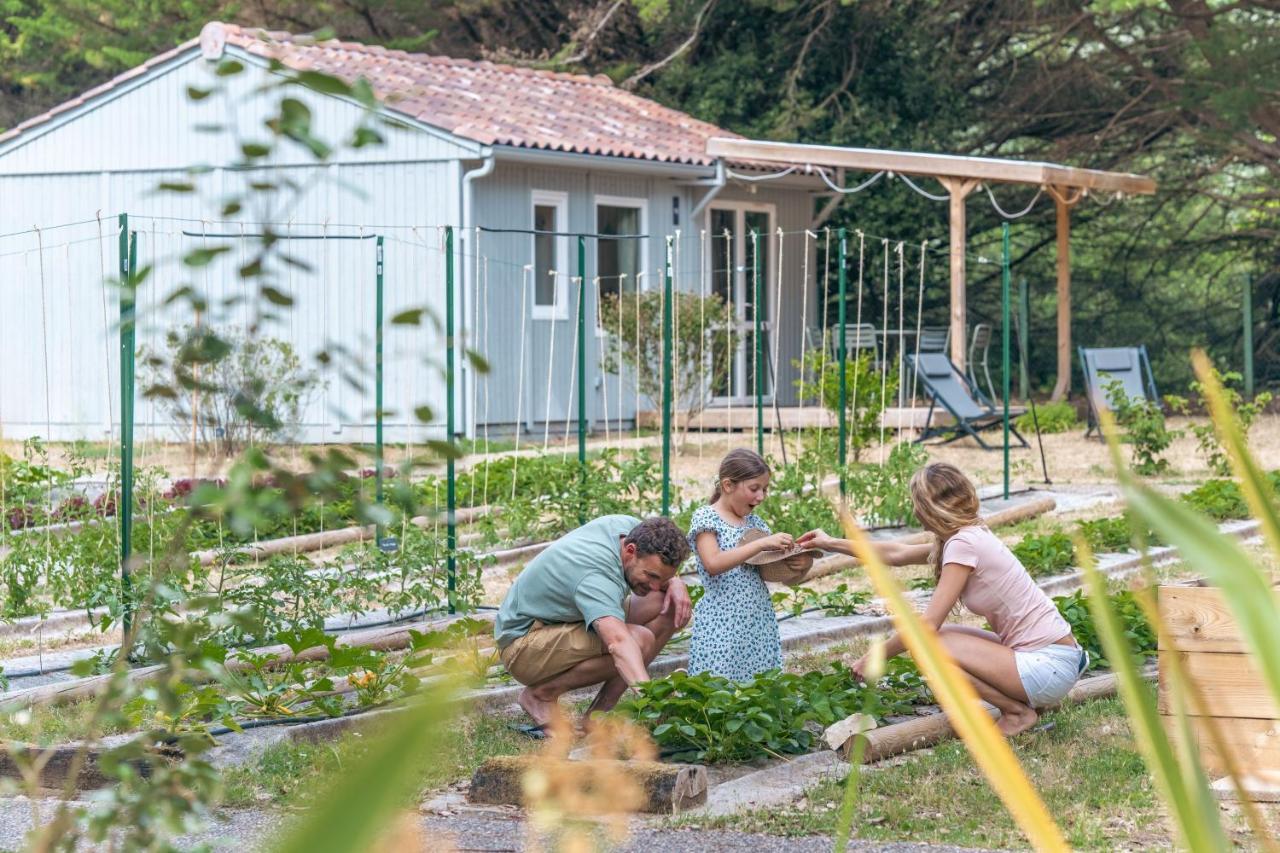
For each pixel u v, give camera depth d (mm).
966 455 18375
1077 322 31250
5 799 5492
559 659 6328
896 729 6074
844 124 26984
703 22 27328
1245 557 1275
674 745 6113
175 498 10234
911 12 27453
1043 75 28125
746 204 23281
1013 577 6277
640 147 20875
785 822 5102
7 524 9477
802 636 8578
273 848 901
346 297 19094
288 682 6816
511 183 19453
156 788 3234
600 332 18562
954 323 20766
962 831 5008
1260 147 25031
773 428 20547
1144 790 5473
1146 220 29859
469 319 18859
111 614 7461
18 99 33688
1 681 7055
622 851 4664
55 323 20594
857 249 27000
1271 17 23766
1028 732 6316
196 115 20031
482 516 11992
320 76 2588
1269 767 5582
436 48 30719
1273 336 29688
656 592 6453
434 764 5648
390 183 19141
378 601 9383
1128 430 16891
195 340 2846
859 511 12805
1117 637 1434
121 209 20656
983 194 28906
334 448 2791
